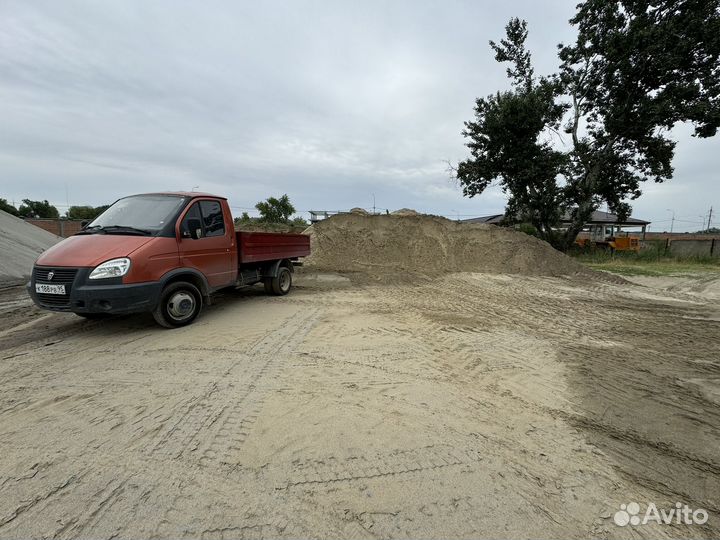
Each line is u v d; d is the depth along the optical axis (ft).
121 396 10.59
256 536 6.01
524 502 6.98
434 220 51.31
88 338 15.74
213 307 22.07
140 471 7.47
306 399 10.58
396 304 24.73
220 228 19.80
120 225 17.20
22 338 15.80
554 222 69.82
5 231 43.45
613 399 11.51
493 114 66.95
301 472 7.55
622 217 72.84
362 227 51.08
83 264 14.37
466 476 7.61
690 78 59.11
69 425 9.08
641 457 8.65
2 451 8.05
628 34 58.08
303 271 41.78
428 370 13.16
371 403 10.50
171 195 18.62
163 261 16.10
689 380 13.09
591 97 66.90
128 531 6.05
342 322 19.12
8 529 6.03
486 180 73.36
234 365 12.89
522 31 69.87
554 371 13.62
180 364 12.94
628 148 66.23
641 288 35.45
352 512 6.57
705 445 9.21
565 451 8.74
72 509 6.48
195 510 6.52
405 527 6.28
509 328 19.48
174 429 8.96
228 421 9.34
